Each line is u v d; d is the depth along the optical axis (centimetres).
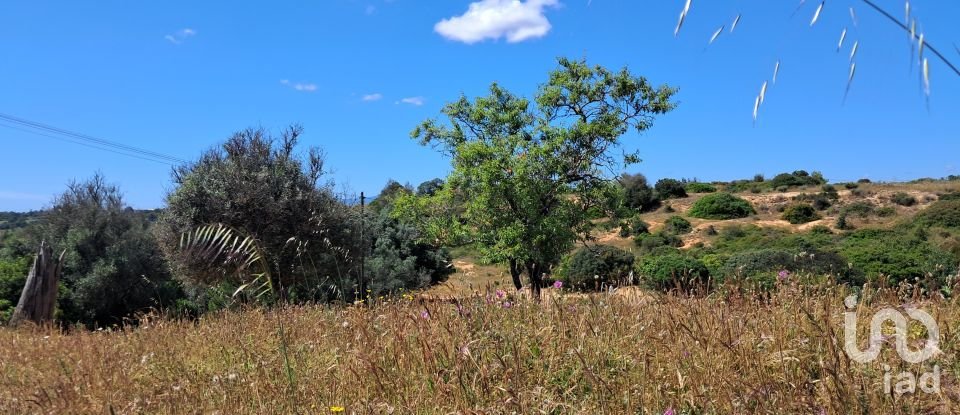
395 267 1934
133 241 1739
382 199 2369
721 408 267
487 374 302
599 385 281
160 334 583
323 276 1438
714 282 473
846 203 4103
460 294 469
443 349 351
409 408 295
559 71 1493
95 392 369
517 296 451
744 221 3941
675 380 284
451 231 1445
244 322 540
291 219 1433
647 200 4766
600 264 1407
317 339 462
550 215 1378
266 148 1542
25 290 1250
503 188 1338
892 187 4503
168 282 1702
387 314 471
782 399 254
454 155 1506
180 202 1460
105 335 692
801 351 290
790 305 370
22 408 361
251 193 1436
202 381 394
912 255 1132
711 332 322
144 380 405
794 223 3781
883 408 244
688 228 3734
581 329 356
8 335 748
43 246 1269
